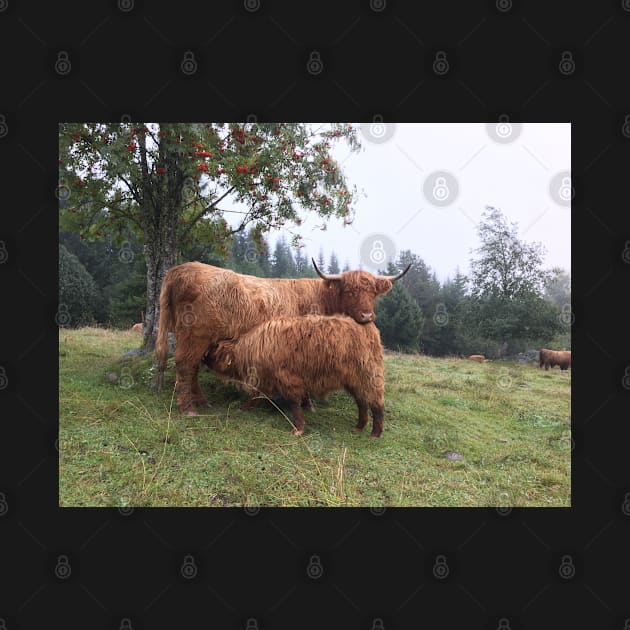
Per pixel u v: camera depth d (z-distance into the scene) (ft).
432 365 38.22
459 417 18.65
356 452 12.87
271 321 14.71
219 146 18.15
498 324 61.93
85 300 63.10
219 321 15.49
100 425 12.78
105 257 80.64
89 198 22.47
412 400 20.75
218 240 26.71
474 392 24.62
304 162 20.63
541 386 29.78
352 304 15.83
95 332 37.58
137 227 25.76
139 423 13.23
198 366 16.20
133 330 44.42
